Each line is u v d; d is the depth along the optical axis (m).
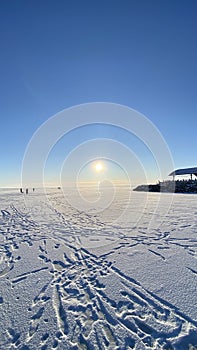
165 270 3.77
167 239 5.69
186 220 8.00
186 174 22.17
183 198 15.95
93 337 2.28
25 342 2.24
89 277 3.62
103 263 4.20
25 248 5.31
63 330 2.40
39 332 2.38
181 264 4.02
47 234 6.66
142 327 2.40
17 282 3.52
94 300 2.94
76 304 2.87
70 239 6.02
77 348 2.15
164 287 3.19
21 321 2.56
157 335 2.28
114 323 2.48
